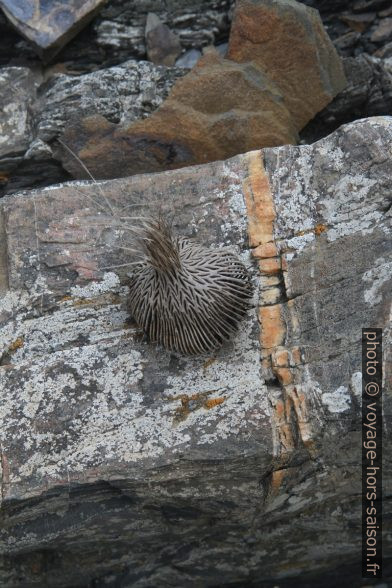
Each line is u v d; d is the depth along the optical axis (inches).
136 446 194.5
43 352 202.2
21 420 196.5
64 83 243.9
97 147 238.4
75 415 196.9
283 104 241.0
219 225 205.9
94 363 200.1
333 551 231.3
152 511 208.2
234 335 199.3
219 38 256.2
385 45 253.8
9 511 197.5
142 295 195.3
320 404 194.1
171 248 186.9
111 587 236.4
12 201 210.7
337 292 199.3
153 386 198.1
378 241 199.2
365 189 200.7
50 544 213.2
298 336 199.0
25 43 253.1
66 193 211.0
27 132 242.4
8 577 225.8
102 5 248.5
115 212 209.3
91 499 201.6
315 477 204.2
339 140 203.5
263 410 194.5
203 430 194.1
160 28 252.1
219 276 193.2
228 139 235.5
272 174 206.7
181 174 210.1
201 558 230.1
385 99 251.3
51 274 206.2
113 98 243.4
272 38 239.8
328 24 259.6
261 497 202.2
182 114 234.7
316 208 203.2
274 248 203.2
